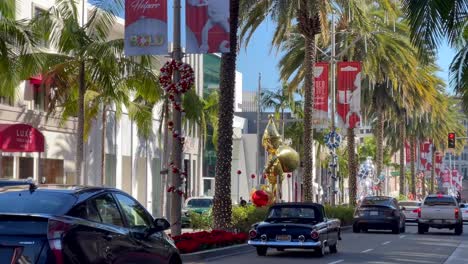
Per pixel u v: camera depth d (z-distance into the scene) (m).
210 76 56.94
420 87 43.03
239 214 26.73
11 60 20.81
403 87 41.91
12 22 19.91
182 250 19.22
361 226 34.06
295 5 28.95
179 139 20.75
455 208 33.94
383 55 39.03
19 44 20.47
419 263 19.44
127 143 41.97
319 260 19.67
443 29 15.21
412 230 38.41
